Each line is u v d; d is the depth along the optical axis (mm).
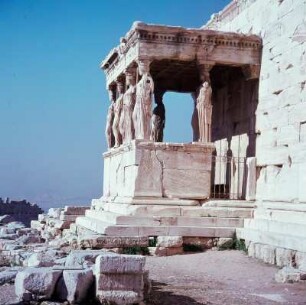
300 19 15320
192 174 16938
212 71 20328
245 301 9766
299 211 14547
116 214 16531
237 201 16906
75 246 15547
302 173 14664
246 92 18656
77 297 8727
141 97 16891
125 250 15102
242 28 19219
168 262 14047
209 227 15984
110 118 21516
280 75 16234
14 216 37906
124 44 18406
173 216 16125
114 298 8695
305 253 12617
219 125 20844
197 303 9461
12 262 13273
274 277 12047
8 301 8578
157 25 16844
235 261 14086
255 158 17266
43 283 8734
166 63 19453
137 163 16547
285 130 15750
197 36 17234
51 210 25375
